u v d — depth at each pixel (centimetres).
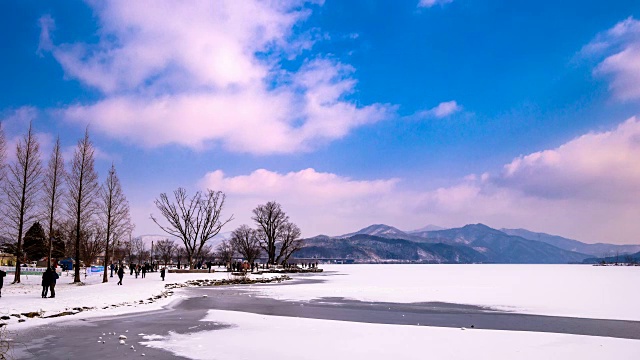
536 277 7744
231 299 3378
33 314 2100
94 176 4681
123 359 1315
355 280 6756
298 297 3600
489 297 3606
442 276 8412
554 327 2066
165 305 2819
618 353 1427
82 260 8044
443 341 1611
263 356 1371
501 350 1469
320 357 1367
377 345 1539
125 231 5516
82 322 2033
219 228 8162
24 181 4153
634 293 3931
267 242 11169
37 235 6631
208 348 1479
